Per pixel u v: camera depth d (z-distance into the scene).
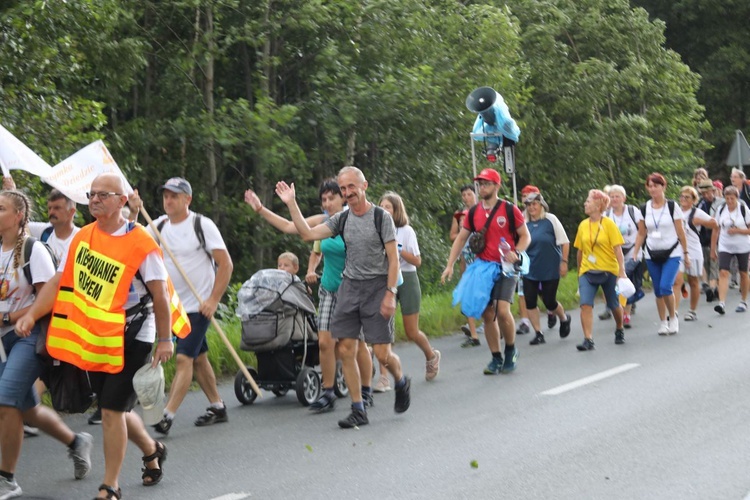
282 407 12.45
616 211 19.72
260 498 8.44
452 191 29.45
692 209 20.09
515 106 31.38
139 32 26.47
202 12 27.05
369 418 11.59
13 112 18.16
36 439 10.63
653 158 41.56
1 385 8.23
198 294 10.82
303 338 12.58
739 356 15.14
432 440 10.42
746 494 8.25
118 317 7.89
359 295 11.14
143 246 7.96
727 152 55.72
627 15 42.28
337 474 9.17
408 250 13.60
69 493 8.62
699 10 53.88
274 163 25.58
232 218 27.73
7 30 18.80
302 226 11.00
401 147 28.47
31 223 10.74
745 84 55.09
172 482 8.95
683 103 42.72
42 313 8.15
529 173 39.62
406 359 16.00
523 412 11.66
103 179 7.97
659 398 12.20
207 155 27.50
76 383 8.17
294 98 28.80
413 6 28.36
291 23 26.34
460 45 30.22
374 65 28.16
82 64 21.61
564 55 40.22
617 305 16.81
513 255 13.93
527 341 17.86
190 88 26.89
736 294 24.62
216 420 11.49
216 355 14.41
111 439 8.02
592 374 14.02
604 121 40.19
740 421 10.89
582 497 8.27
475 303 13.95
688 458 9.42
